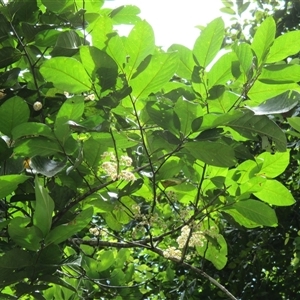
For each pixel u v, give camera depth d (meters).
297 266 4.47
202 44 2.12
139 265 5.12
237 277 4.89
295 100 1.85
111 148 2.28
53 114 2.40
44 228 1.60
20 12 2.40
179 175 2.66
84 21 2.35
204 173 2.23
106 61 1.87
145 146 2.03
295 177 5.04
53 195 2.00
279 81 2.10
